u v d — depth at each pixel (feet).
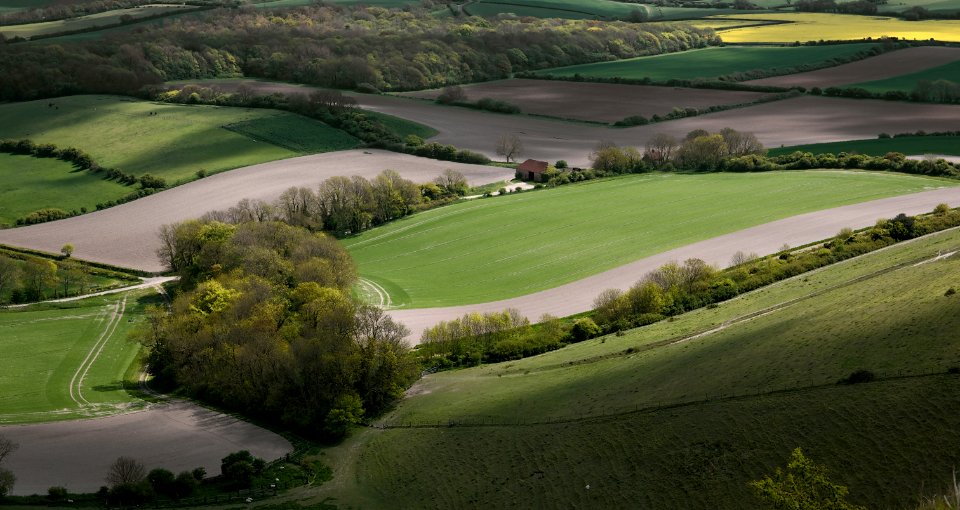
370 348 368.48
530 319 455.22
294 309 441.68
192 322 428.56
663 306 426.92
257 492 295.48
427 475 289.12
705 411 266.36
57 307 529.86
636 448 262.88
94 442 338.75
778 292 394.52
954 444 215.31
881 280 344.28
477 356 405.80
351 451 324.60
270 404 355.77
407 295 513.04
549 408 310.45
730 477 236.84
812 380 261.24
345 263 528.63
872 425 231.30
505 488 267.18
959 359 243.19
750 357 294.46
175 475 307.99
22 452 329.11
